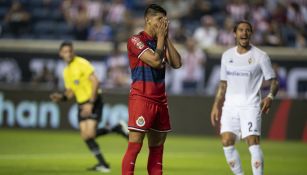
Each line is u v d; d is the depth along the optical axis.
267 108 28.27
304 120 65.00
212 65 73.69
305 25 80.75
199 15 82.94
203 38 76.44
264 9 81.00
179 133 67.06
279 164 42.72
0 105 68.88
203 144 58.19
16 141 56.50
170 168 38.88
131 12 86.06
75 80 37.94
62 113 68.00
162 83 25.05
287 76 74.06
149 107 24.62
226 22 77.12
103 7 82.38
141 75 24.73
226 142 28.66
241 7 80.25
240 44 28.67
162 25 24.12
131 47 24.64
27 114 68.62
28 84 75.19
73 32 81.50
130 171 24.64
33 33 82.25
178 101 67.06
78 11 83.06
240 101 28.45
